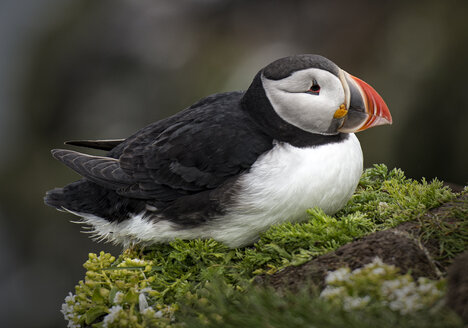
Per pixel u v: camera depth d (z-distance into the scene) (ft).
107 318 17.43
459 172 39.34
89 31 46.44
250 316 13.70
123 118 45.14
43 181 45.37
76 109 45.96
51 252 44.52
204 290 17.26
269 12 44.37
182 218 19.79
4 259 44.62
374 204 20.84
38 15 48.60
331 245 17.69
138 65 45.55
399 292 13.62
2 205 45.78
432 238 16.10
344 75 19.31
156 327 16.58
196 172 19.66
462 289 13.03
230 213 19.30
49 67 46.68
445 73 39.60
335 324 12.74
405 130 39.93
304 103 18.85
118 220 21.24
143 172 20.29
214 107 20.76
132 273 18.69
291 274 16.55
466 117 39.09
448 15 40.11
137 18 46.06
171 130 20.53
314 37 43.37
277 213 19.21
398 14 41.55
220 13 45.11
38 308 43.96
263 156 19.26
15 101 47.03
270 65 19.61
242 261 19.10
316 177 18.98
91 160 21.22
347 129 19.44
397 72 40.68
